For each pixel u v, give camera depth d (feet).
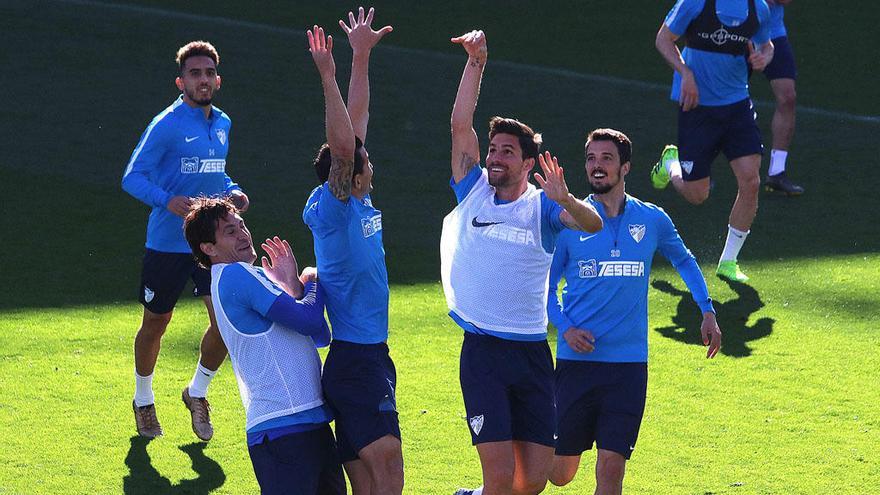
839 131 159.84
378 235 64.34
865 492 73.82
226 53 189.78
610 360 69.36
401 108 168.55
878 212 130.41
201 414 82.43
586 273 69.67
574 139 156.66
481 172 68.54
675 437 82.17
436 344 99.25
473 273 67.15
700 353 96.68
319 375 62.59
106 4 213.87
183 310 107.34
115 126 159.74
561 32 208.44
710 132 112.68
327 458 62.03
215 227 61.46
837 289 109.29
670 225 71.92
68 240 123.75
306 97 172.86
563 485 72.84
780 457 79.00
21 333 100.53
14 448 80.18
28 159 147.13
